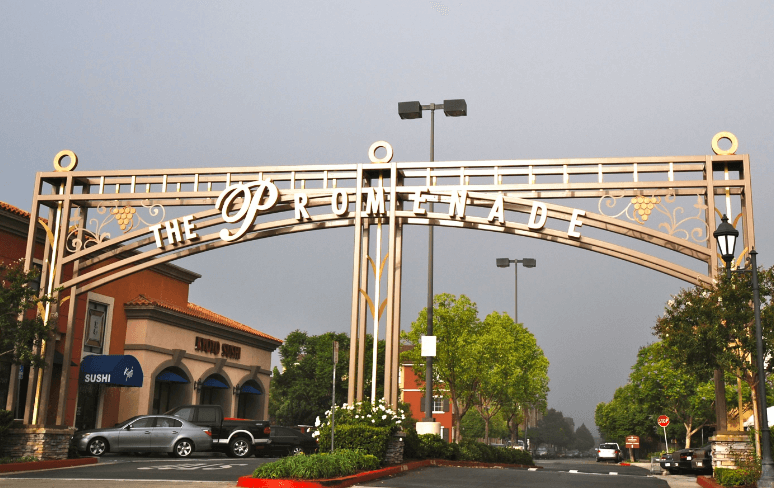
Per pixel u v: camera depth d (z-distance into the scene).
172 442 24.17
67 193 19.86
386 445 17.28
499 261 48.53
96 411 30.20
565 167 17.92
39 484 13.23
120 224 19.73
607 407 81.12
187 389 34.62
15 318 21.50
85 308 29.41
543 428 175.38
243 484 13.18
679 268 16.83
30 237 19.92
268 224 18.88
